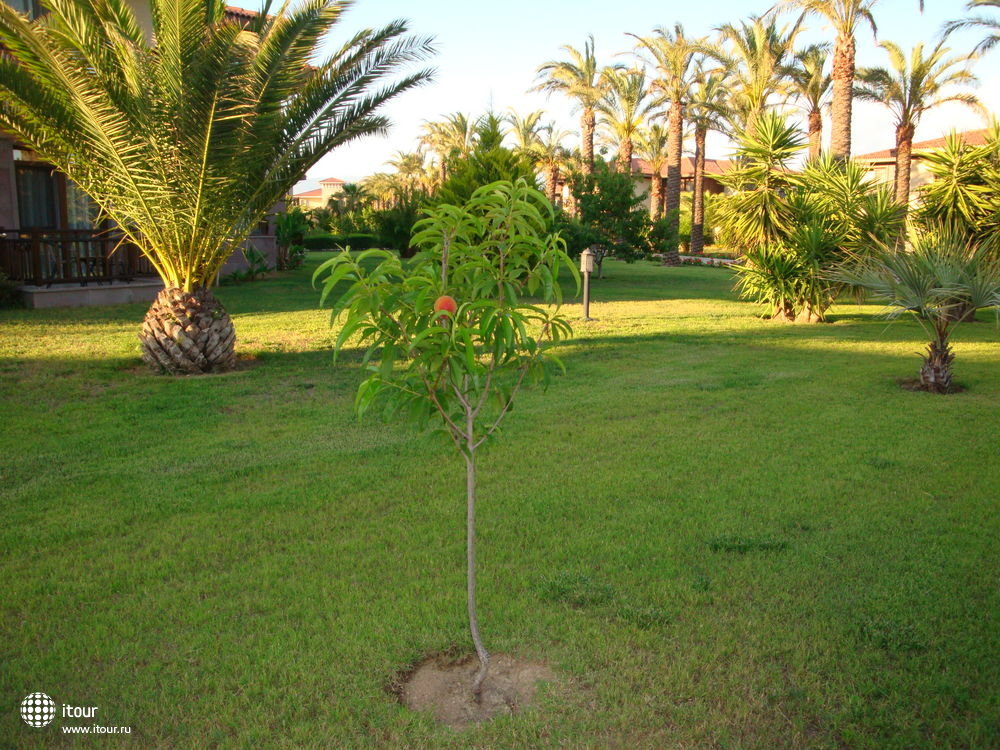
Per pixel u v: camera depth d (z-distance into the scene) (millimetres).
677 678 3186
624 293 22188
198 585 3979
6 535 4578
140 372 9508
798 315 15750
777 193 16656
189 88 7977
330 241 48750
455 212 2826
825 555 4383
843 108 25766
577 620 3652
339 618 3648
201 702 3000
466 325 3014
